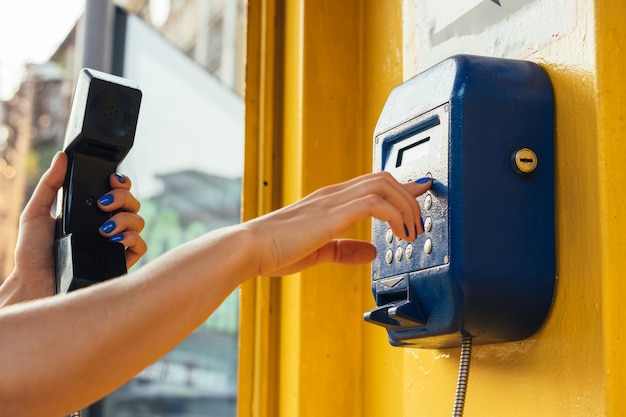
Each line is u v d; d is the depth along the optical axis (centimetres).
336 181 154
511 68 100
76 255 112
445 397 115
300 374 149
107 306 67
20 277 120
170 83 543
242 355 161
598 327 88
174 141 562
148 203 556
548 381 95
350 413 151
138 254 122
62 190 120
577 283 92
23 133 493
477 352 109
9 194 492
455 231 95
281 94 166
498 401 104
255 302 163
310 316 151
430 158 102
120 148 119
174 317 70
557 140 98
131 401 595
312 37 157
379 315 105
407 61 133
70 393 65
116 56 389
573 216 94
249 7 170
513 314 96
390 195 85
